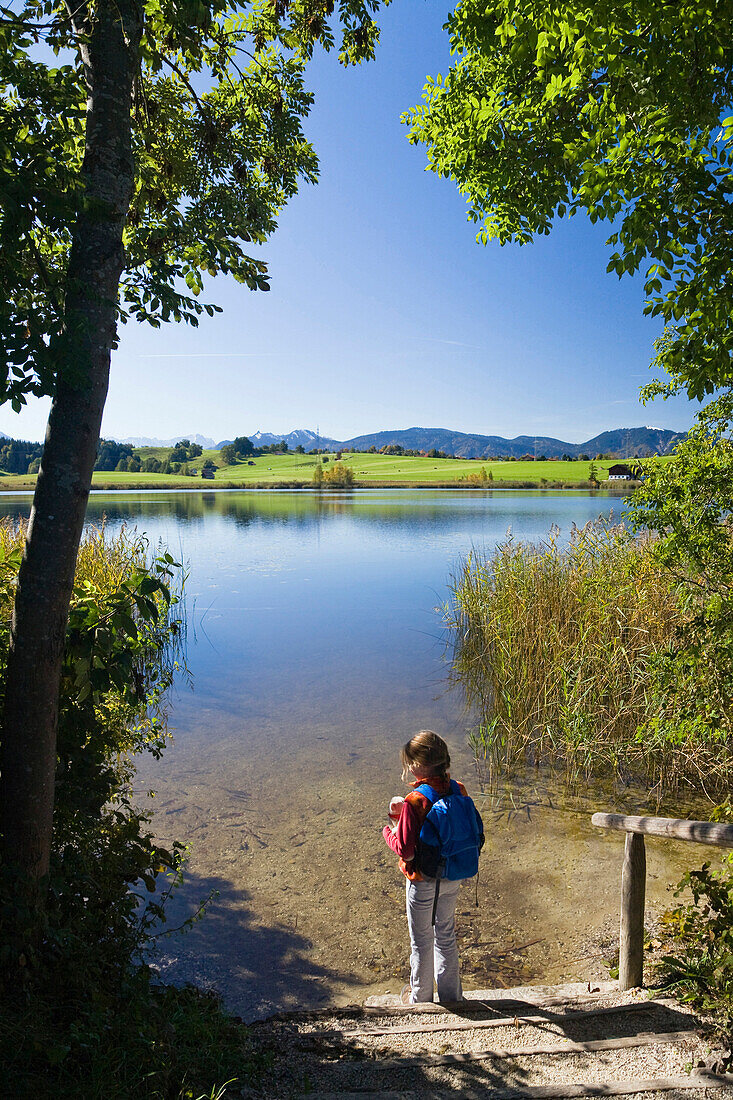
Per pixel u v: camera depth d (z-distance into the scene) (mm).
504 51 5172
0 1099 2172
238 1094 2740
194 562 24641
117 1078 2463
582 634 8461
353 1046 3199
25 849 2980
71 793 3531
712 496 4949
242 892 5035
